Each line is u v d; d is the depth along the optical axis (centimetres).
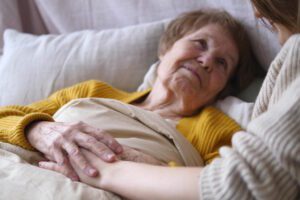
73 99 106
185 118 109
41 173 70
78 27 161
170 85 111
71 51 135
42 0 164
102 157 72
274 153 52
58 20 163
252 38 118
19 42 144
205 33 114
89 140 76
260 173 51
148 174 64
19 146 86
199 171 60
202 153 98
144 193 62
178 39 119
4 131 89
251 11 116
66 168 75
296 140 50
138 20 146
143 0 143
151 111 109
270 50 114
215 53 111
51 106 113
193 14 123
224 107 110
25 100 133
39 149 84
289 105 54
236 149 55
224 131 100
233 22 118
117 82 131
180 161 91
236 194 52
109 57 132
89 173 70
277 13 65
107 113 94
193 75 108
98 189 68
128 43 132
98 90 117
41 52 137
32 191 65
